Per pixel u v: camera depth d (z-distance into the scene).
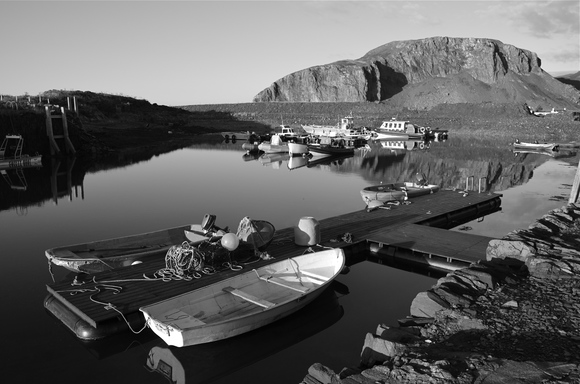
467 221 18.75
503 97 181.38
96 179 30.27
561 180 29.69
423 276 12.66
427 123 86.81
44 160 40.06
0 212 20.81
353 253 13.98
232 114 107.38
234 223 18.39
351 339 9.39
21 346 8.90
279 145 47.75
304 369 8.41
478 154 46.31
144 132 67.19
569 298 7.75
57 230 17.69
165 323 8.28
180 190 26.05
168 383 7.96
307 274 10.97
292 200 23.16
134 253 12.41
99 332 8.89
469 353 5.85
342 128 65.31
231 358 8.85
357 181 29.39
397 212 17.89
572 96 184.25
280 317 9.52
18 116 39.69
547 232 11.34
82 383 7.86
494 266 9.46
